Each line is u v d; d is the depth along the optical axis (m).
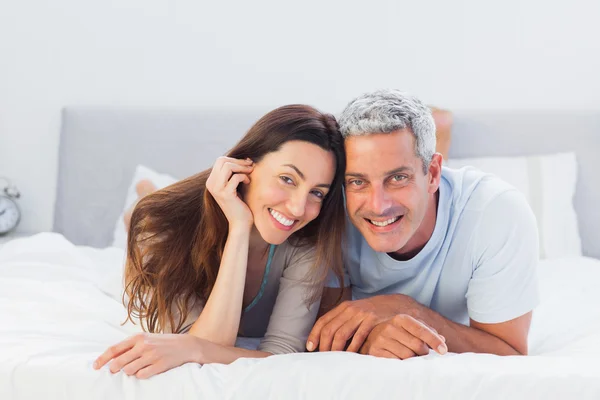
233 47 3.45
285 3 3.42
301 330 1.66
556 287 2.29
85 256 2.51
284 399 1.28
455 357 1.40
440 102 3.40
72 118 3.39
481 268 1.66
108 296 2.10
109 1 3.47
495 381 1.27
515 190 1.72
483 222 1.66
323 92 3.45
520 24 3.34
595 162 3.14
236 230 1.59
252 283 1.77
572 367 1.33
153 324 1.71
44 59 3.52
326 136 1.52
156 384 1.33
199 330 1.57
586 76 3.32
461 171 1.79
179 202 1.72
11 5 3.51
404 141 1.49
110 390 1.32
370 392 1.28
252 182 1.58
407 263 1.69
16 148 3.56
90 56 3.50
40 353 1.41
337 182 1.57
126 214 3.00
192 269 1.69
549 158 3.09
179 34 3.46
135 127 3.35
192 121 3.34
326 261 1.66
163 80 3.48
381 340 1.48
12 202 3.46
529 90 3.35
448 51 3.38
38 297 1.94
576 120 3.18
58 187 3.39
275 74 3.46
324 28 3.42
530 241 1.65
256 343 1.81
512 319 1.64
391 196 1.52
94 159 3.35
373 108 1.50
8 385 1.34
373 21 3.40
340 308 1.60
